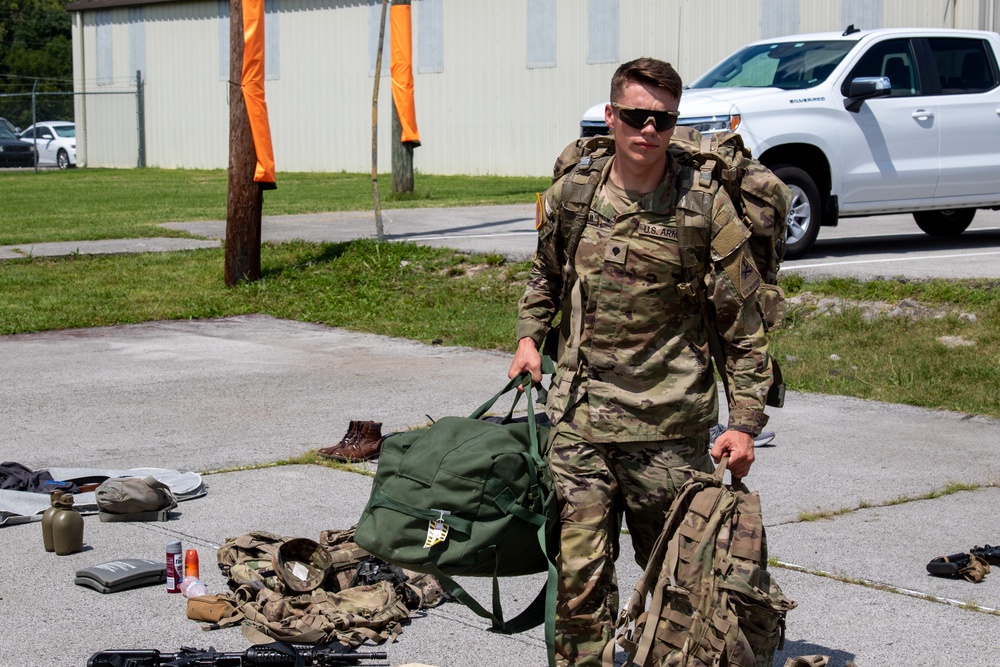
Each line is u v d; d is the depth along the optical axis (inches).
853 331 385.4
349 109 1424.7
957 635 169.8
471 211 756.0
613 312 134.6
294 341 427.2
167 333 446.6
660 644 126.6
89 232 700.0
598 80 1194.6
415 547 129.2
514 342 406.0
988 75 510.0
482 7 1280.8
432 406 318.0
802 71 496.1
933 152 496.4
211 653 156.4
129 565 192.7
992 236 578.6
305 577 184.5
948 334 375.6
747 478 249.6
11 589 188.9
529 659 163.2
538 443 139.3
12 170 1636.3
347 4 1402.6
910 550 205.2
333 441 283.3
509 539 130.5
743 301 131.8
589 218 135.7
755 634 128.4
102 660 153.0
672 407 134.3
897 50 496.7
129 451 275.7
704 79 526.9
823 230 613.0
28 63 3201.3
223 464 264.5
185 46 1612.9
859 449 272.2
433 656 164.1
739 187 132.7
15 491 233.1
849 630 171.3
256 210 531.8
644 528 140.1
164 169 1632.6
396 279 522.3
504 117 1279.5
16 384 352.8
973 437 282.2
